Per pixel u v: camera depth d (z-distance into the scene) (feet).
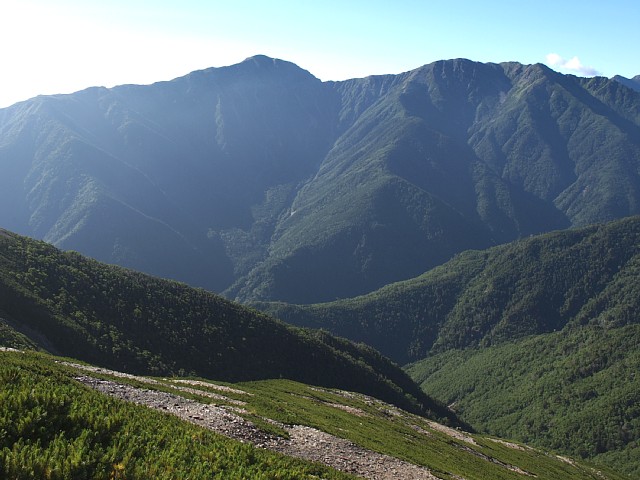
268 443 135.64
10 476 49.37
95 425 65.46
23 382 75.51
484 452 312.71
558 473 356.38
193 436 83.87
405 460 166.50
